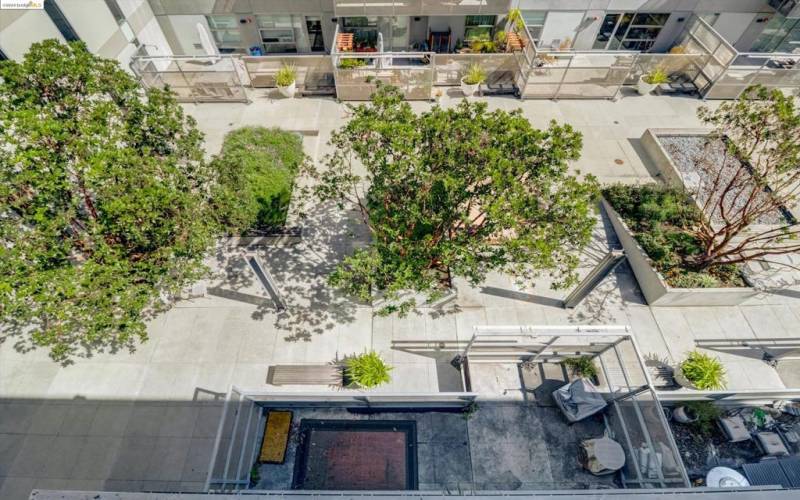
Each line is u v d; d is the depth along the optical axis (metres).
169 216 8.31
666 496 4.94
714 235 10.15
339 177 9.21
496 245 9.86
